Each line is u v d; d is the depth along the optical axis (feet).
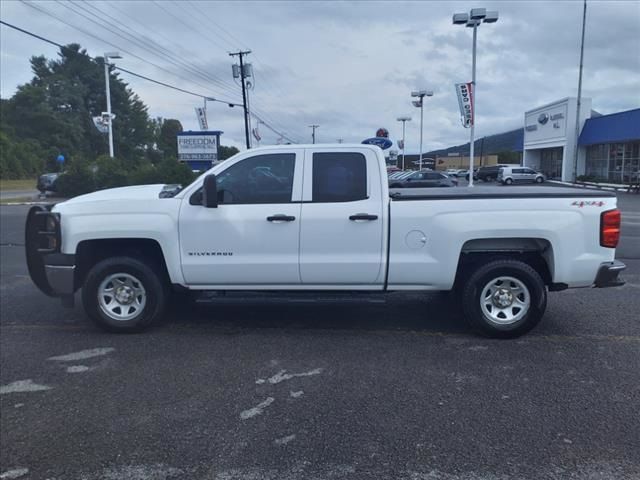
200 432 12.31
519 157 316.19
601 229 17.95
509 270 18.15
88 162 103.35
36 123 259.60
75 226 18.52
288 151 18.56
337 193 18.35
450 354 17.16
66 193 101.55
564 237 17.87
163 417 13.03
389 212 18.04
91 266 19.88
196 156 107.76
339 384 14.88
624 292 25.25
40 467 11.03
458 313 21.70
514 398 13.94
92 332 19.54
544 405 13.53
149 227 18.47
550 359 16.67
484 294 18.35
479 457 11.19
